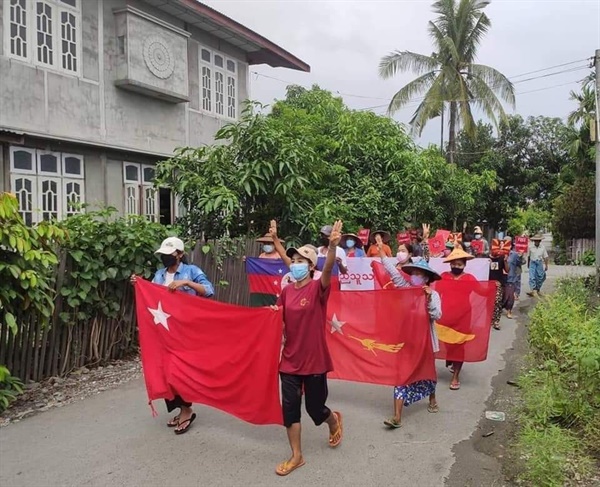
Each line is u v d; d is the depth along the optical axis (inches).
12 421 207.3
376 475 166.6
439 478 165.2
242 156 381.4
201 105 605.6
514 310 493.7
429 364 214.5
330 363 175.6
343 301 221.5
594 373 184.5
